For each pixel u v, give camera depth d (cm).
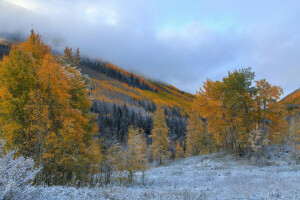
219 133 2975
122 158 1609
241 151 2361
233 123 2241
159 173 1998
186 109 19725
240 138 2297
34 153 1127
